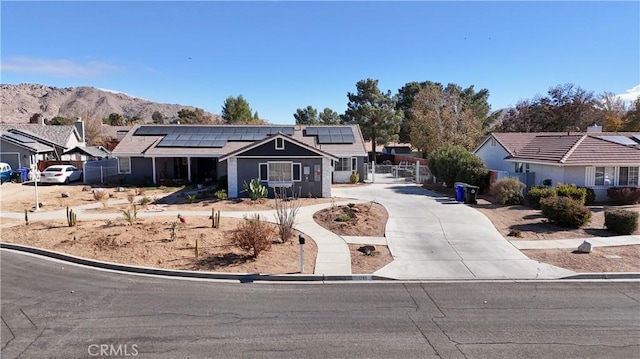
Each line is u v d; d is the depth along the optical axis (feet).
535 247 44.62
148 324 25.21
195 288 32.24
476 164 87.40
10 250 43.93
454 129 149.89
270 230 42.32
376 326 25.12
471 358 21.16
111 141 161.07
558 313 27.32
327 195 80.43
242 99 225.15
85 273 36.01
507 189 70.28
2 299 29.53
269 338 23.39
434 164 97.09
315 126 121.90
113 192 87.76
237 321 25.76
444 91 177.58
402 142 227.40
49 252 41.45
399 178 123.65
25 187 96.12
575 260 39.83
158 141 105.81
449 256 41.42
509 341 23.11
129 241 44.21
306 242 45.98
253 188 75.20
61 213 64.18
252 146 79.10
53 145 132.98
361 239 47.65
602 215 60.59
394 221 56.70
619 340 23.27
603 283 34.09
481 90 199.11
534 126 156.76
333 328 24.80
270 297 30.32
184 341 22.94
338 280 34.88
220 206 69.67
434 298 30.27
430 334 24.02
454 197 79.97
